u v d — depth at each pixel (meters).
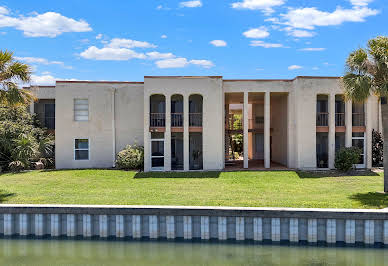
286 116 22.14
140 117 22.34
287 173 18.98
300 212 10.98
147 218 11.55
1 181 17.23
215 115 20.31
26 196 13.64
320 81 20.14
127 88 22.34
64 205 11.79
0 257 10.44
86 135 21.97
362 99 13.55
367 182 16.59
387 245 10.84
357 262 9.88
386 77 13.57
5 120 21.53
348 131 20.20
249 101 26.27
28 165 20.92
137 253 10.72
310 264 9.74
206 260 10.11
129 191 14.61
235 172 19.45
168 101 20.22
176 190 14.79
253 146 27.80
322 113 20.41
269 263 9.83
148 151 20.17
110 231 11.68
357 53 13.66
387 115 14.13
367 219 10.87
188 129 20.34
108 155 22.11
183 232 11.45
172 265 9.84
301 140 20.06
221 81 20.33
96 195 13.81
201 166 21.30
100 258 10.41
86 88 22.02
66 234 11.73
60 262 10.11
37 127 22.97
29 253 10.74
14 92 14.73
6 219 11.80
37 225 11.73
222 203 12.30
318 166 21.08
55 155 21.72
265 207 11.52
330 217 10.93
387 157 14.17
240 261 9.99
